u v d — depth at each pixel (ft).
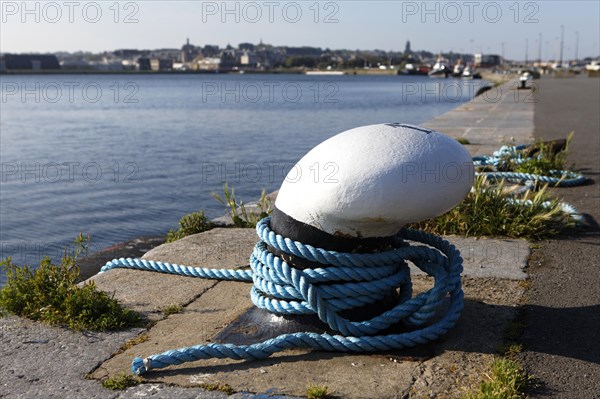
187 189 47.57
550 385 11.22
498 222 20.45
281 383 11.42
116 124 102.73
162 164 60.29
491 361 12.06
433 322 13.61
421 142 12.56
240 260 18.54
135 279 16.88
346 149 12.49
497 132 48.67
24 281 15.23
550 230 20.15
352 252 12.89
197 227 23.07
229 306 15.03
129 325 14.06
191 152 68.49
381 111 121.80
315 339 12.48
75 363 12.40
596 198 25.44
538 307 14.49
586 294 15.24
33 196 46.24
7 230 37.32
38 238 35.68
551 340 12.87
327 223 12.60
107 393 11.29
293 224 12.94
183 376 11.78
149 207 42.34
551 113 64.18
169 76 437.99
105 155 67.62
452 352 12.44
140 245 25.64
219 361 12.30
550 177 27.91
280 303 13.11
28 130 94.79
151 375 11.83
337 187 12.16
